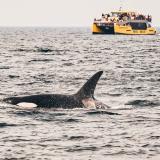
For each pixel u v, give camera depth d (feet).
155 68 384.27
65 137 140.26
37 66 396.57
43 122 159.74
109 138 139.85
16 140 136.36
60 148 128.98
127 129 151.84
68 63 434.71
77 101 181.78
